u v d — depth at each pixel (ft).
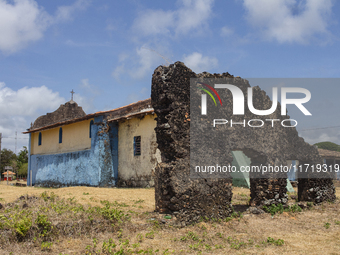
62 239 19.89
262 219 30.25
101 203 35.63
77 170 71.05
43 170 85.51
